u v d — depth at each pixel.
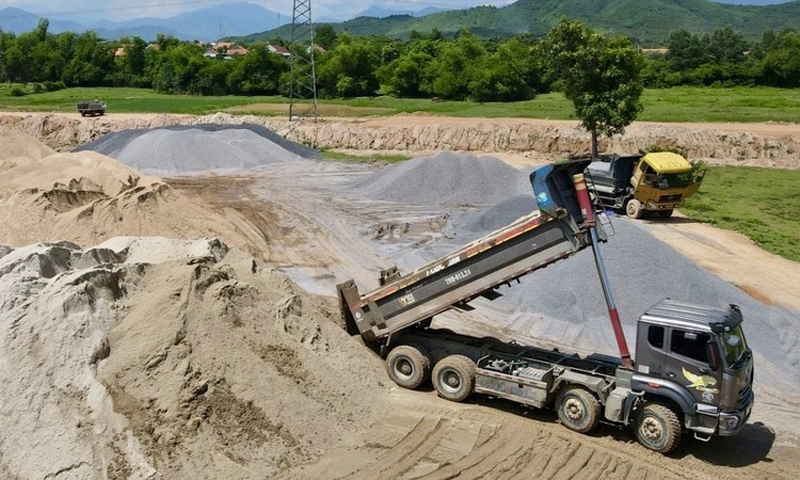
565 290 19.75
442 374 14.08
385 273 15.45
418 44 101.94
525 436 12.80
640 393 12.26
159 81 89.94
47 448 10.55
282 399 12.23
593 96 35.28
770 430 13.60
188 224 25.08
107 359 11.91
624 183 29.88
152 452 10.73
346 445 12.22
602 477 11.58
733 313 12.48
